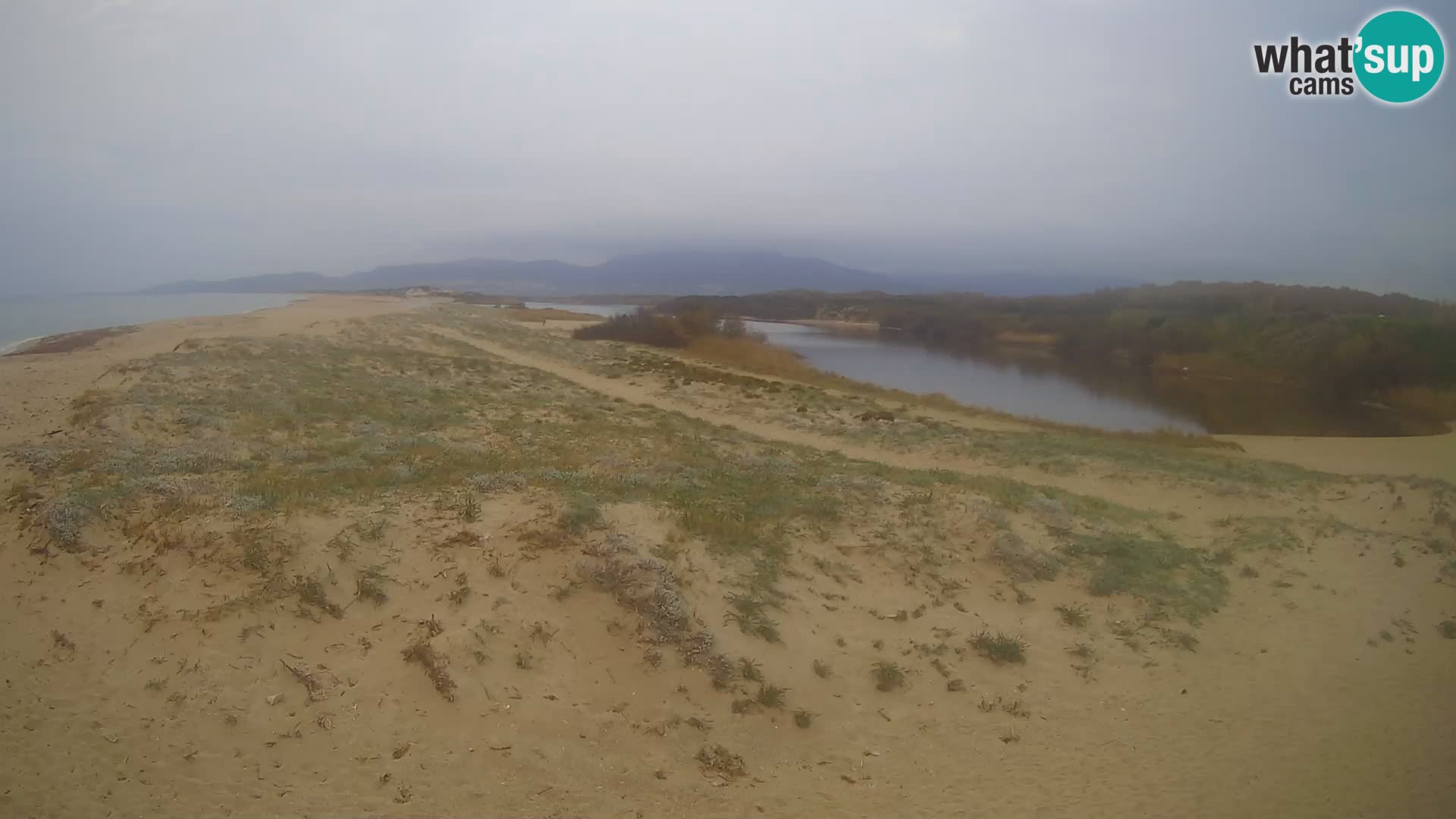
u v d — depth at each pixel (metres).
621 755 5.75
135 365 18.64
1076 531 11.22
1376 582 10.38
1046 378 46.84
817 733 6.34
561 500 8.82
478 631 6.55
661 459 13.90
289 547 7.17
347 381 20.81
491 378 25.86
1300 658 8.34
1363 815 5.70
